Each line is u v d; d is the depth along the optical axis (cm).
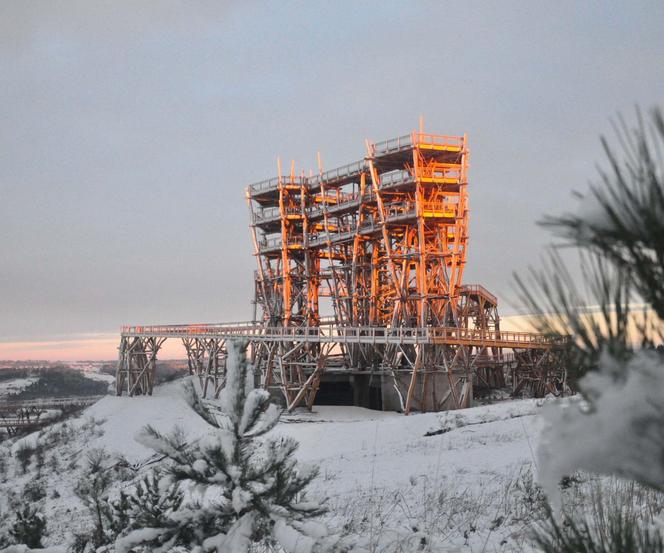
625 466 130
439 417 2802
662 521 372
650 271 148
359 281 5956
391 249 5269
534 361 4681
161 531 464
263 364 6009
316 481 1634
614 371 138
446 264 5066
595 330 152
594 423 132
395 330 4831
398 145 4944
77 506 2555
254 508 470
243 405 484
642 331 149
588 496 678
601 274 154
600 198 145
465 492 1126
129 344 6906
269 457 489
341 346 6031
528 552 561
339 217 6038
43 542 1201
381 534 661
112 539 812
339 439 2862
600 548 219
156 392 6812
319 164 5959
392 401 5184
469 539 760
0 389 19388
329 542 435
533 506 870
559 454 134
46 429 5753
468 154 4881
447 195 5094
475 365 5150
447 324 5081
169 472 472
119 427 5109
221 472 473
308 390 5309
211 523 476
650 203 139
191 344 6425
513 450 1753
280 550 577
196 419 4931
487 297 5788
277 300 6562
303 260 6431
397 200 5212
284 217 6212
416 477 1516
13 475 4647
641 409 126
